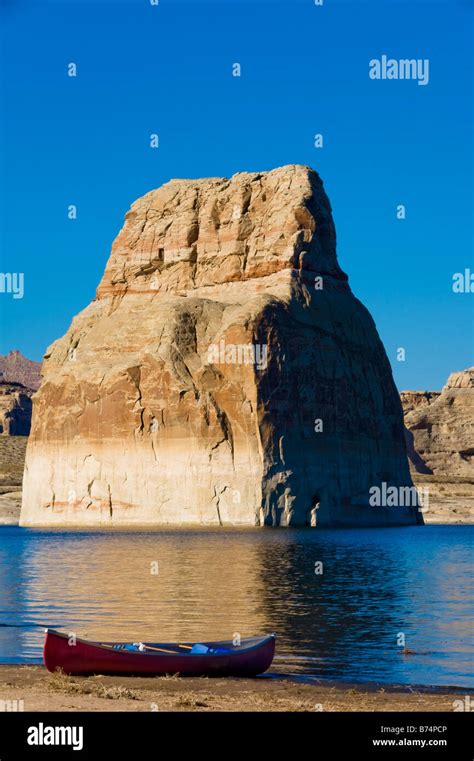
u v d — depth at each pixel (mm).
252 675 30703
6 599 48438
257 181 148750
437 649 36250
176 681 28922
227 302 139500
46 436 134375
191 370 126500
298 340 129500
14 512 170000
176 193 152750
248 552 79062
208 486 120875
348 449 135125
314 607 47125
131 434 126000
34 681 28328
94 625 40562
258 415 120938
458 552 85375
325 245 146125
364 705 26656
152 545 87625
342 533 115125
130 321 135250
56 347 144500
